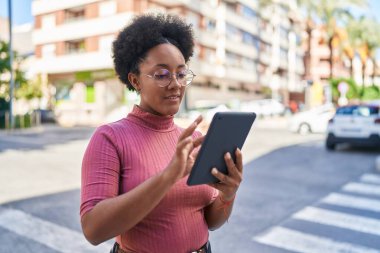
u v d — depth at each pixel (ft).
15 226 14.83
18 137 54.08
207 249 4.88
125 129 4.49
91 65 89.35
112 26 85.46
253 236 13.97
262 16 134.31
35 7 97.50
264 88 144.56
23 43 113.39
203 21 102.94
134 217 3.69
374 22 148.56
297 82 171.01
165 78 4.43
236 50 117.70
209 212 5.11
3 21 122.52
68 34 92.58
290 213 16.80
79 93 93.50
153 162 4.41
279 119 97.76
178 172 3.54
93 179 4.09
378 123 34.78
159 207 4.33
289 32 160.86
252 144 43.19
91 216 3.84
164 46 4.49
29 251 12.48
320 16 128.36
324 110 56.54
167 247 4.38
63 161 31.30
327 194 20.26
